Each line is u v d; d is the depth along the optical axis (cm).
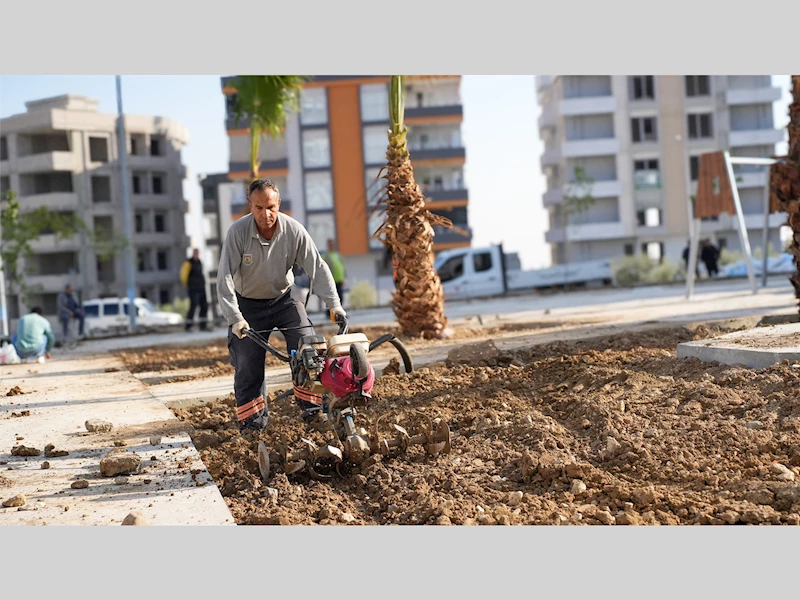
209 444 658
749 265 1827
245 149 6750
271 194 630
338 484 555
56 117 6994
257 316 677
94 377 1157
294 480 564
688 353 762
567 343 1018
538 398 706
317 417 671
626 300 2181
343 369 553
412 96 6788
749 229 6794
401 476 546
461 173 6825
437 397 739
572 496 475
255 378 677
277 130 2127
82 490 512
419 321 1298
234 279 663
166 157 7575
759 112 6900
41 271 7031
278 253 655
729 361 703
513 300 2969
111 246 6088
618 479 499
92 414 786
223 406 817
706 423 561
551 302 2503
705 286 2742
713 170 1806
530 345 1018
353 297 4741
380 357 1054
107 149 7275
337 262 2614
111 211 7181
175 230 7600
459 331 1427
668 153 6850
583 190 6788
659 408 607
